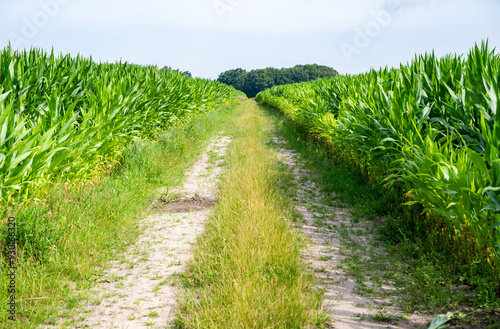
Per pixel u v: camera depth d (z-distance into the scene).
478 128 5.33
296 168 10.09
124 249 4.97
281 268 4.16
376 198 7.13
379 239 5.58
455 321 3.36
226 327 3.10
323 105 12.40
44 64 7.61
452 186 4.07
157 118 11.73
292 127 16.27
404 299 3.78
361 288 4.08
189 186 8.30
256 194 6.61
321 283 4.20
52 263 4.16
